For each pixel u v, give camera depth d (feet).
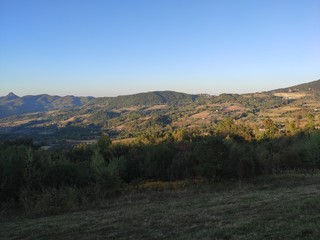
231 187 72.18
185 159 100.63
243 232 28.68
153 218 39.93
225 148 84.53
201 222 35.68
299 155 112.98
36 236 35.24
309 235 25.43
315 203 39.06
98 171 73.41
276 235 26.32
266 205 41.91
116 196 66.44
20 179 63.41
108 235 33.24
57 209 51.19
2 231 39.04
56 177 68.74
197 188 72.43
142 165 107.55
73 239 32.94
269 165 99.71
